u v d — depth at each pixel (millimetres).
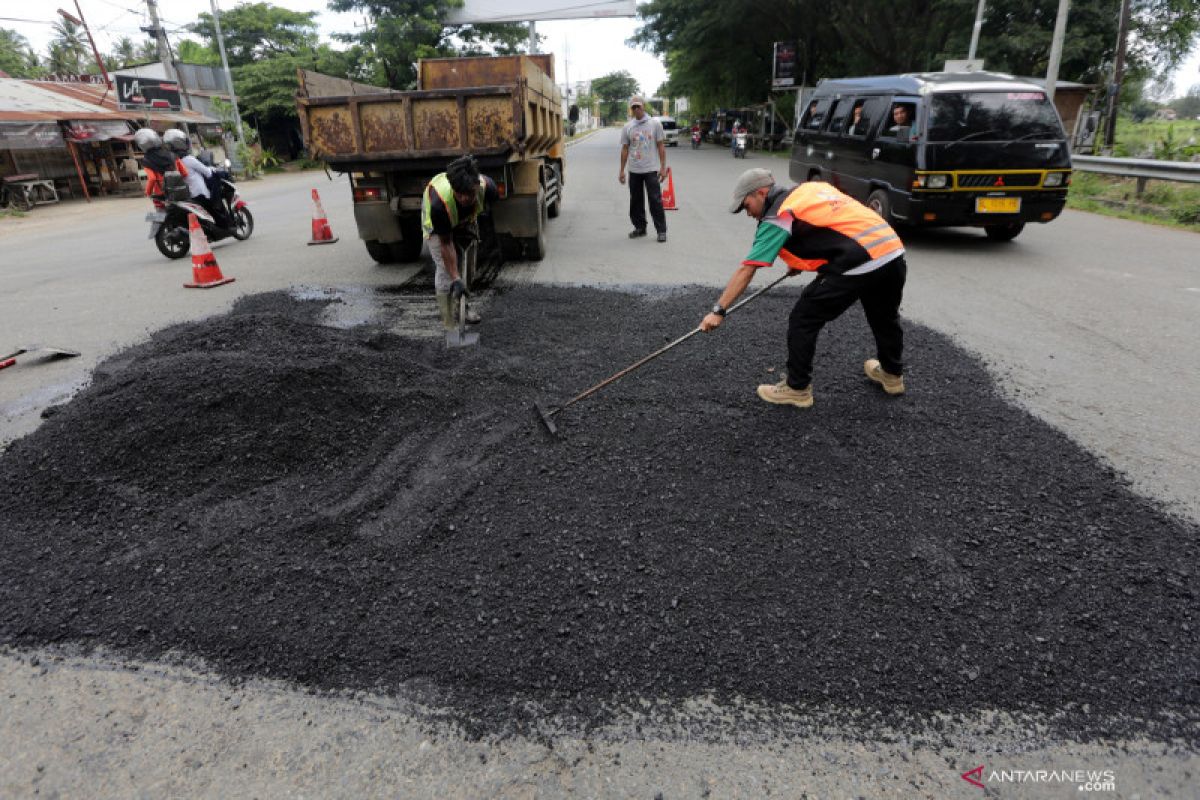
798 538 2709
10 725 1967
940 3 21500
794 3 27594
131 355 4781
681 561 2588
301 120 6094
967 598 2389
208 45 41312
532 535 2750
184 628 2318
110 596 2480
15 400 4258
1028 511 2869
